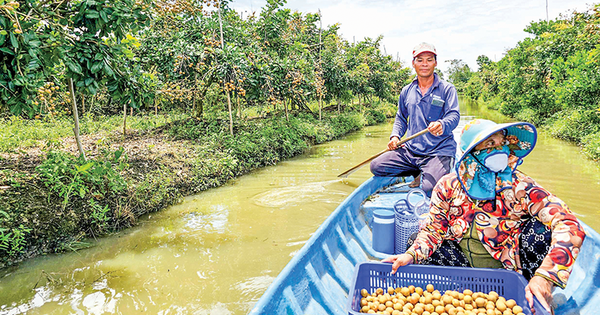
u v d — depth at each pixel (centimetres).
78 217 457
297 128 1145
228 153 805
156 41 970
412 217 284
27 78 410
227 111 1289
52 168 477
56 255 409
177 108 1289
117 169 556
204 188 664
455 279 206
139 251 418
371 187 441
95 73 481
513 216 198
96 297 324
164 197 579
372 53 2400
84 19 457
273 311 183
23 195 443
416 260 211
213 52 892
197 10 682
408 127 413
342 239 296
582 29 1396
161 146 802
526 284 184
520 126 181
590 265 235
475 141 184
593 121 1084
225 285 340
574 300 219
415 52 371
